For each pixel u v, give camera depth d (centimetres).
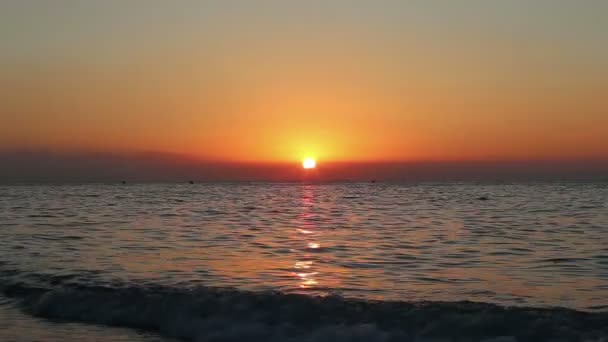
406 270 1964
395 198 7125
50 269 1930
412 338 1209
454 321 1255
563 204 5566
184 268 1966
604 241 2689
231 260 2133
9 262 2064
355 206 5422
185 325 1323
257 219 3906
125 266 1994
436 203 5872
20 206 5403
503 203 5812
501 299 1553
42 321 1402
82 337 1280
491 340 1180
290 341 1222
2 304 1548
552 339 1180
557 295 1599
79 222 3628
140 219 3878
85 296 1520
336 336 1220
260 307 1357
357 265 2052
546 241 2698
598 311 1421
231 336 1258
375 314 1309
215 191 10762
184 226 3388
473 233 3017
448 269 1983
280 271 1928
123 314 1420
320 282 1759
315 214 4362
